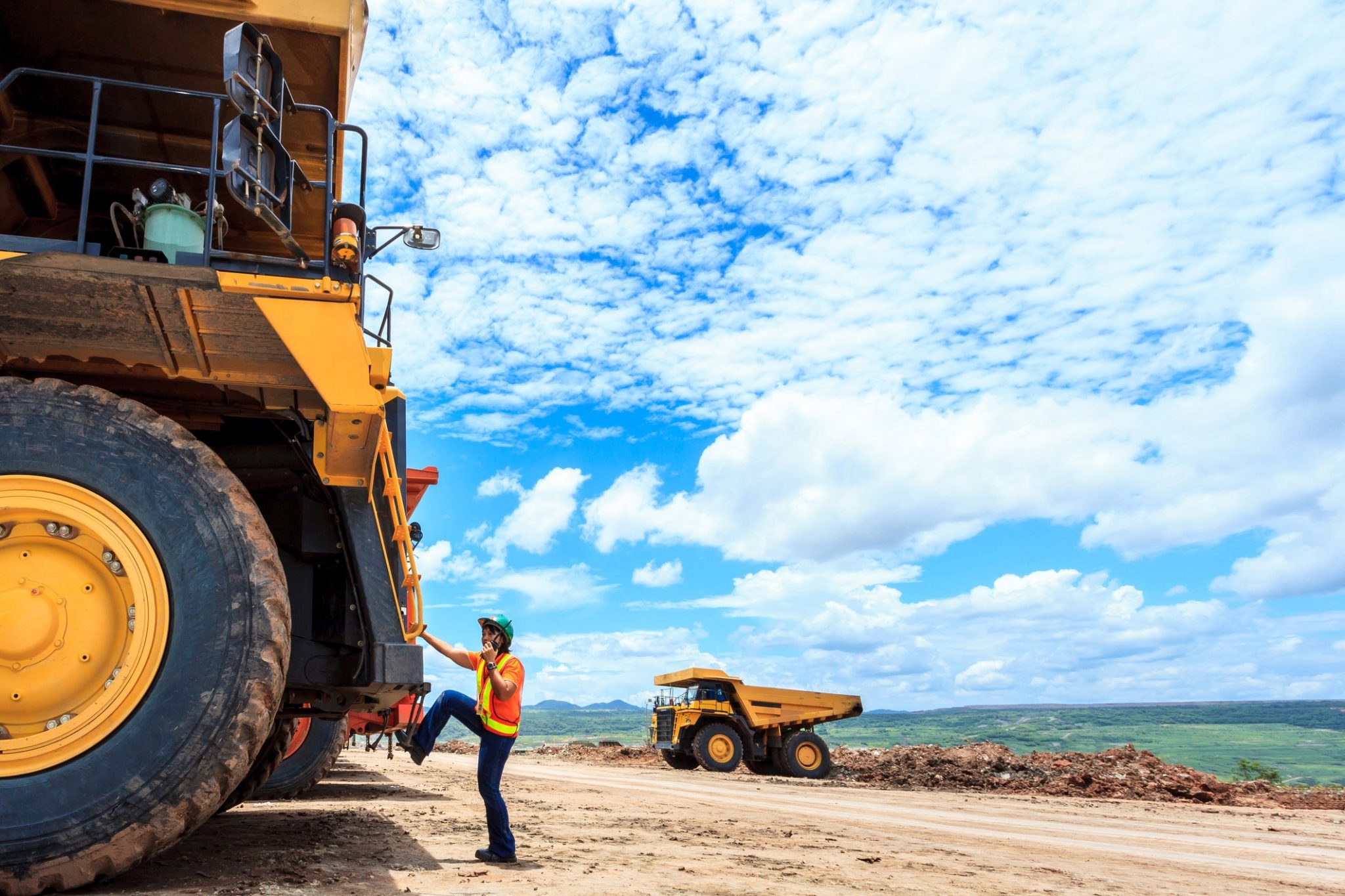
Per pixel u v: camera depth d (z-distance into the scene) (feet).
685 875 14.80
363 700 15.21
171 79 15.99
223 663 11.41
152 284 11.64
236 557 11.89
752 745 79.05
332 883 12.05
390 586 13.37
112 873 10.70
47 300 11.78
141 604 11.55
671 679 84.48
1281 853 27.68
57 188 17.26
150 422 12.27
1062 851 24.39
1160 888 17.81
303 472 14.56
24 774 10.70
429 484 23.49
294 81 15.66
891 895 14.14
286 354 13.15
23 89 16.06
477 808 25.80
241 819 19.92
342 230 13.08
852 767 82.99
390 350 13.16
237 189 11.43
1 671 11.13
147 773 10.85
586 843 18.58
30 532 11.66
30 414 11.84
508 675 15.28
